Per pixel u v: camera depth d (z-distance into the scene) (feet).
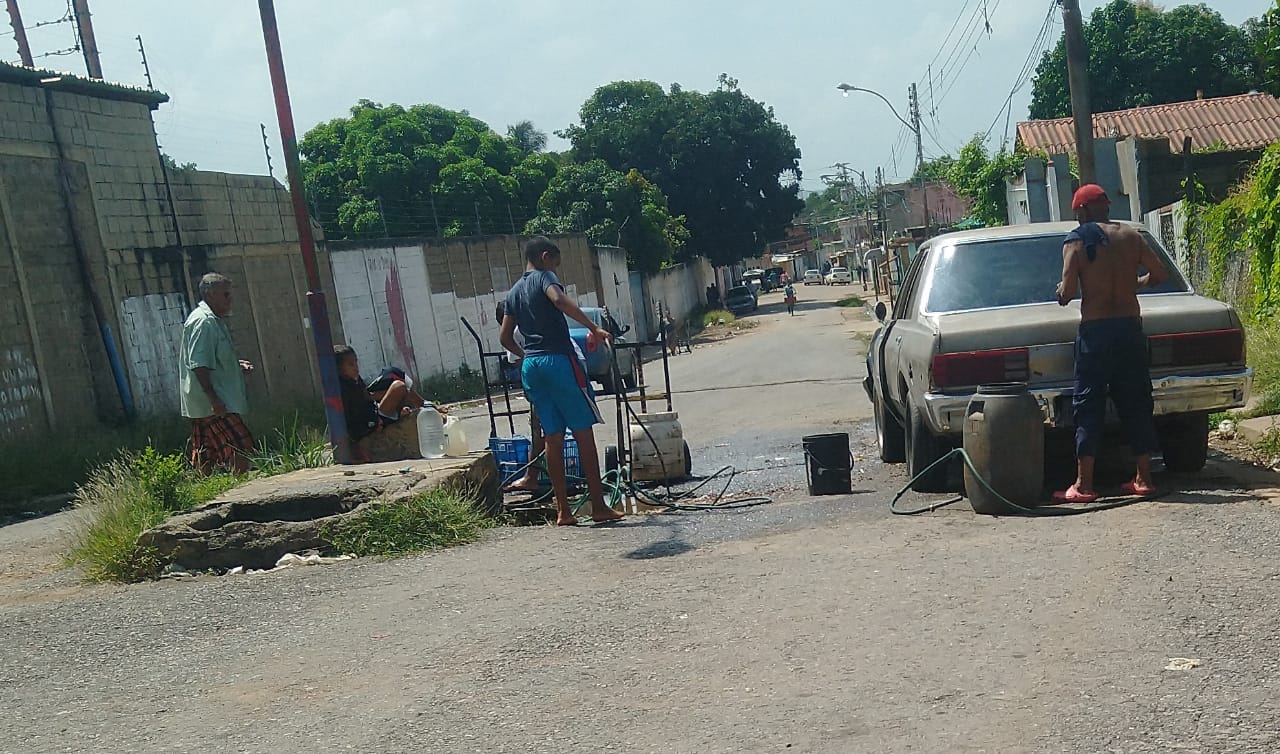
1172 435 25.00
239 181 76.79
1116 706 11.57
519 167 163.22
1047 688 12.21
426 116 151.43
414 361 99.96
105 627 18.85
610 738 11.92
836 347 103.65
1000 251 27.12
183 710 14.16
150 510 25.39
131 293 64.23
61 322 58.13
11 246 55.52
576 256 144.36
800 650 14.16
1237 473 24.58
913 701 12.17
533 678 14.06
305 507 24.40
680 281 221.46
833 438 26.91
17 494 43.88
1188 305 23.70
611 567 19.77
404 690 14.10
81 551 25.20
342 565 22.31
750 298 240.53
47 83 59.06
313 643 16.71
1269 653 12.64
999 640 13.85
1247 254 49.65
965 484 22.61
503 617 16.99
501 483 29.07
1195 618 13.97
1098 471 26.23
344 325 88.58
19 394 54.29
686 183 210.59
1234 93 158.51
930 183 230.27
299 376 81.15
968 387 23.48
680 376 84.79
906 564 17.90
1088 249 21.66
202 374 30.37
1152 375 23.07
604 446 44.55
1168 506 20.62
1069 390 23.04
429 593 19.08
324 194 139.33
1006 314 24.66
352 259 90.94
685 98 213.25
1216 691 11.73
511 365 30.17
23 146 57.31
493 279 120.37
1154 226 68.08
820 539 20.58
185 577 22.89
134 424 58.70
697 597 17.02
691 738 11.71
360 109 146.30
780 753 11.16
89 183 62.08
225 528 23.43
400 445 31.42
